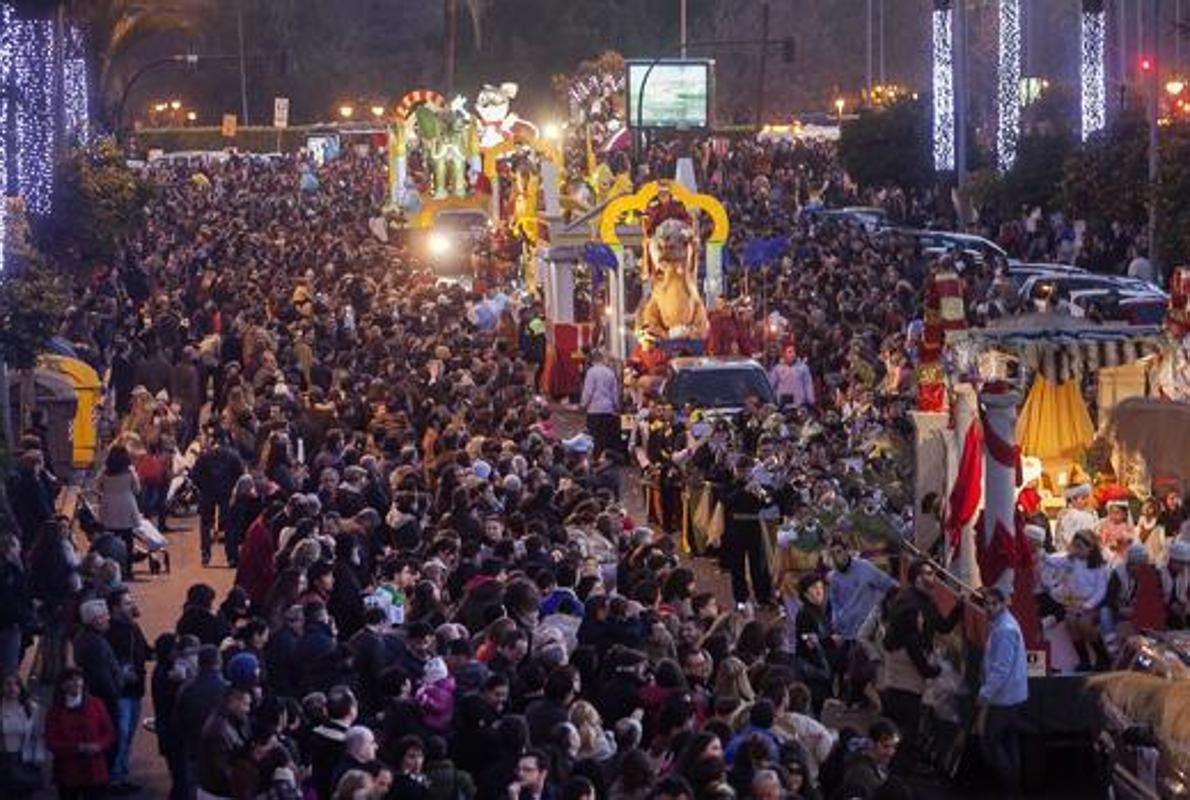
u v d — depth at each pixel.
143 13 92.75
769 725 18.55
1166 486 24.61
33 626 23.89
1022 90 89.31
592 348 46.97
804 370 40.59
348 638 22.91
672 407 37.78
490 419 34.72
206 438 35.66
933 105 83.19
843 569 24.97
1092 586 23.66
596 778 17.72
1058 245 71.50
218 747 18.28
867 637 24.09
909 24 156.25
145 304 56.94
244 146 153.88
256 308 50.59
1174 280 26.30
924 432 26.11
